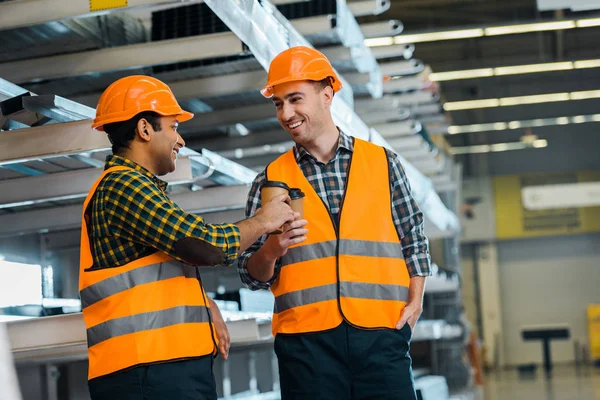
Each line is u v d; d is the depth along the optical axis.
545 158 25.95
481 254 27.36
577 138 25.28
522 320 27.45
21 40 3.88
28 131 3.09
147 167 2.60
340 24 4.52
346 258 2.78
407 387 2.77
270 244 2.70
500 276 27.69
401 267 2.85
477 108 22.89
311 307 2.77
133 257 2.46
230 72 4.40
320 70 2.82
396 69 6.19
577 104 22.86
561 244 27.47
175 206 2.44
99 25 4.00
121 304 2.43
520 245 27.67
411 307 2.83
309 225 2.81
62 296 5.67
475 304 27.30
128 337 2.42
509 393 17.22
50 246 5.53
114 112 2.56
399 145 7.03
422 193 7.31
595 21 15.42
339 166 2.89
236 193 4.23
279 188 2.64
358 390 2.75
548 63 19.17
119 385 2.42
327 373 2.74
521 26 15.36
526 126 24.28
